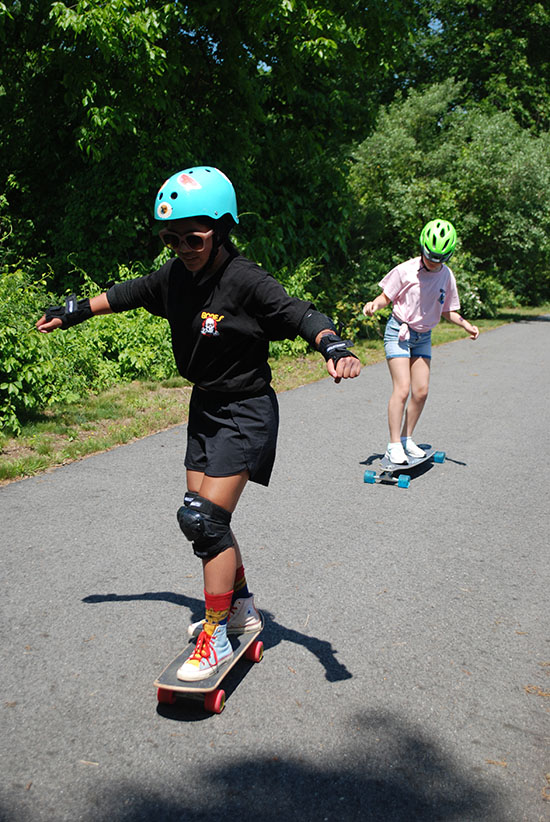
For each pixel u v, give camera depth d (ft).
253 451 8.91
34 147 40.14
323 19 35.12
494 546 14.28
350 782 7.67
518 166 60.59
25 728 8.41
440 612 11.48
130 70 31.81
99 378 27.73
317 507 16.24
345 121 51.01
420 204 59.93
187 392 27.81
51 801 7.29
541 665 10.03
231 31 36.22
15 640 10.28
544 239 63.26
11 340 21.31
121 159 36.22
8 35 36.04
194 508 8.66
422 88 81.30
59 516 15.19
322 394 29.25
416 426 24.48
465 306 62.59
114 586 12.05
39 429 21.39
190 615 11.14
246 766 7.88
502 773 7.86
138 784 7.56
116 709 8.82
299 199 44.60
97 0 29.55
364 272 47.75
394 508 16.33
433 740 8.39
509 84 86.48
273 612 11.35
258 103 41.01
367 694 9.27
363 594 12.04
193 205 8.02
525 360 40.11
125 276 34.14
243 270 8.53
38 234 40.42
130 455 19.81
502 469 19.65
